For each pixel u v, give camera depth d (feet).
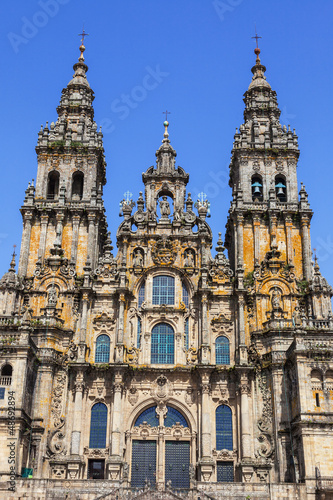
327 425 192.24
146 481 186.19
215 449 213.25
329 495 183.62
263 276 235.20
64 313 230.07
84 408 217.56
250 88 280.72
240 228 243.81
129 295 233.76
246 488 187.21
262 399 217.15
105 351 228.22
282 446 206.49
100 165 268.82
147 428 218.38
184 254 241.96
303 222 243.19
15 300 230.27
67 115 273.95
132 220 247.09
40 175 255.50
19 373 198.70
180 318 231.50
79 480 188.44
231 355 226.79
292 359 205.36
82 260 240.73
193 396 221.46
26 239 241.96
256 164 257.14
